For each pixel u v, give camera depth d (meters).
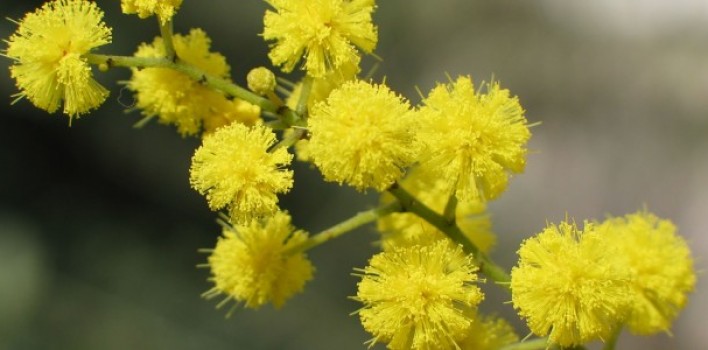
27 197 0.30
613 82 0.33
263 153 0.13
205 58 0.15
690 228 0.30
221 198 0.13
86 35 0.14
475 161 0.14
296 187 0.31
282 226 0.15
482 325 0.14
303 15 0.14
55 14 0.14
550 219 0.31
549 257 0.14
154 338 0.29
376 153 0.13
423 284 0.14
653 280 0.15
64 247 0.30
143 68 0.14
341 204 0.31
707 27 0.33
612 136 0.32
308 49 0.14
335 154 0.13
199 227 0.31
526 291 0.13
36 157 0.31
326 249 0.31
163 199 0.32
